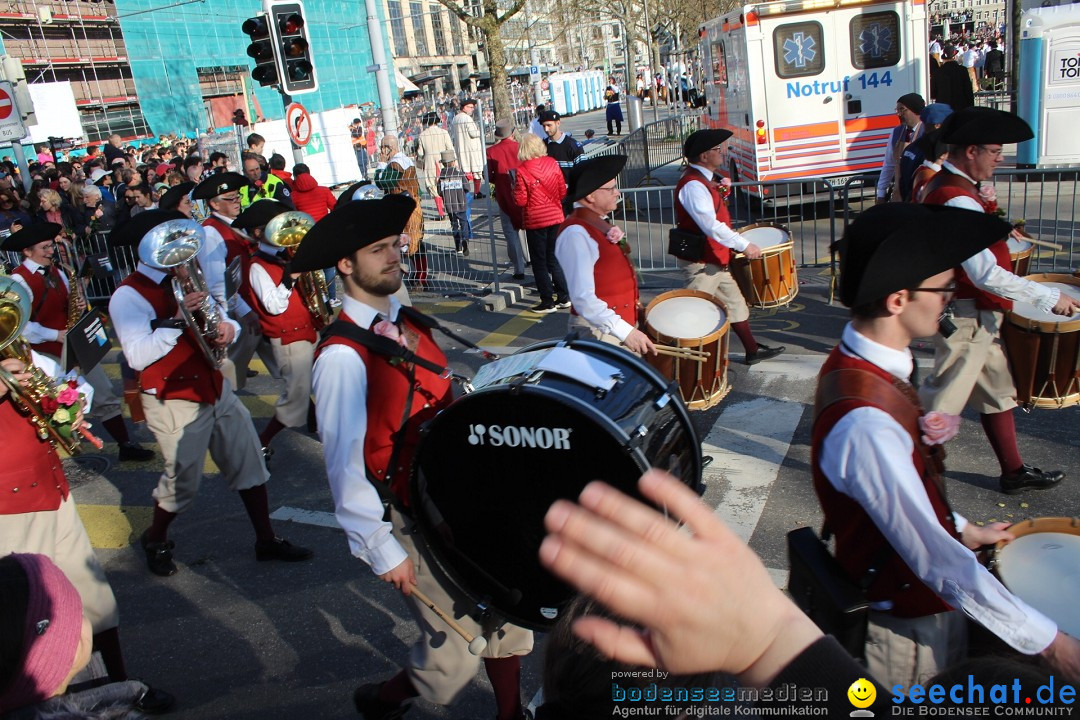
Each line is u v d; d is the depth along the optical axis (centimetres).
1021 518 456
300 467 618
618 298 480
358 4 4053
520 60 4541
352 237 279
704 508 91
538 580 278
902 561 223
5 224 1160
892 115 1262
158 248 427
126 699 162
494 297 980
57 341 631
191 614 454
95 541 546
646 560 84
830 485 229
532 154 895
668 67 3519
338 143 1645
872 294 219
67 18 3644
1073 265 853
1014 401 462
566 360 280
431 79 4359
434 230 1227
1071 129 1327
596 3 3622
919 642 230
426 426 277
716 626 89
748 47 1255
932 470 226
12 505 341
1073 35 1286
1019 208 1116
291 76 1062
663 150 2095
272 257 582
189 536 539
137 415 468
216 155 1287
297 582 473
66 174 1506
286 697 381
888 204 229
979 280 421
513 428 264
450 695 309
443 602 297
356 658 403
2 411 339
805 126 1277
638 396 271
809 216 1305
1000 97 2131
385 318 296
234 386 638
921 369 632
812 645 94
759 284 639
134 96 3997
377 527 286
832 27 1234
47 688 143
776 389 646
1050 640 208
